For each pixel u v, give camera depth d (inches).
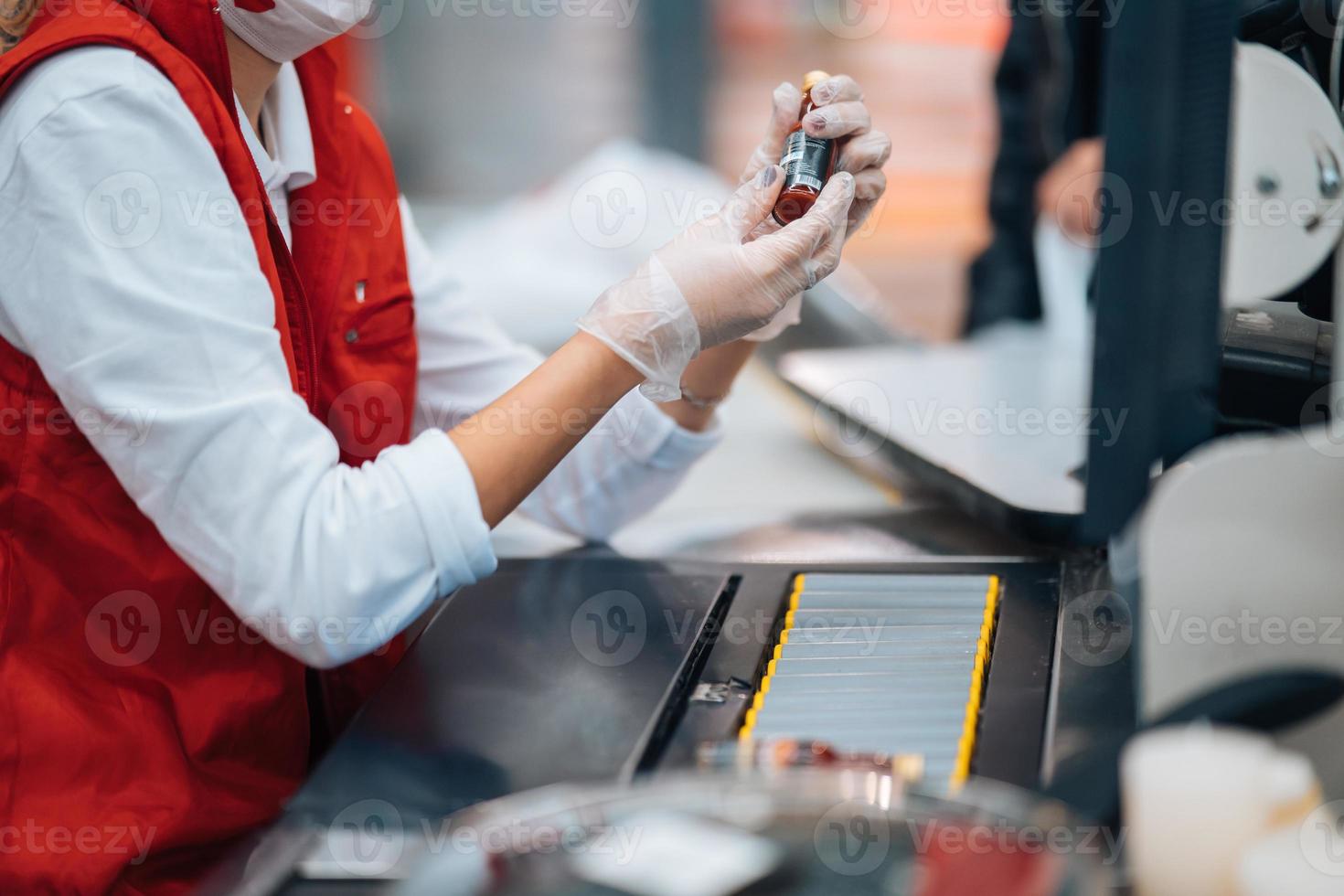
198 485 39.4
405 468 40.9
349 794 33.5
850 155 45.7
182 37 42.3
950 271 163.5
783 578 47.8
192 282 39.6
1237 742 24.8
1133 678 37.5
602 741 35.9
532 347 78.2
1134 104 39.5
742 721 36.6
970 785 27.5
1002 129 88.8
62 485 42.4
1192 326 41.0
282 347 43.9
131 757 42.5
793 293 43.0
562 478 56.2
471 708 38.2
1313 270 42.4
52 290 38.9
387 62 255.9
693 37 267.4
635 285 42.3
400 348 53.0
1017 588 45.6
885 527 57.5
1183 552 34.6
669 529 58.4
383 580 39.9
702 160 214.8
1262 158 42.1
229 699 43.9
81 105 38.9
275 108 49.1
